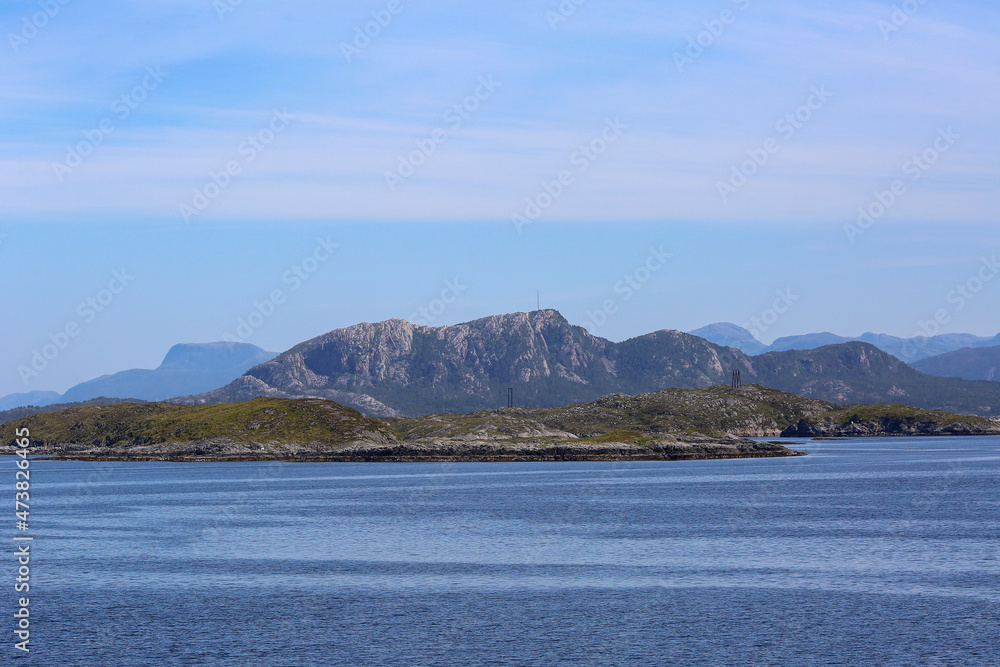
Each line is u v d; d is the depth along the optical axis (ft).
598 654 181.68
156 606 221.87
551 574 259.60
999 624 199.93
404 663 176.86
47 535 350.23
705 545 309.63
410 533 347.56
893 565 268.00
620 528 358.02
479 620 207.31
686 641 189.78
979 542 310.65
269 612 215.31
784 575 254.68
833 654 180.45
